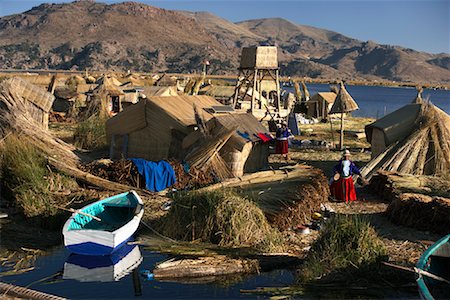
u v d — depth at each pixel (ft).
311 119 140.26
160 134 66.59
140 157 68.08
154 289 32.81
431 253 30.86
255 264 36.32
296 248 40.14
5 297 29.68
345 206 51.06
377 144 67.36
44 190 48.08
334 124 134.51
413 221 44.14
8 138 55.01
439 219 42.86
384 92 552.82
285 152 75.20
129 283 33.65
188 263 35.81
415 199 45.42
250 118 71.77
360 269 33.30
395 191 51.96
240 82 137.49
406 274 33.65
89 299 31.22
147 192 52.90
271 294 31.83
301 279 33.60
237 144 60.13
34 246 40.24
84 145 78.79
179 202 43.32
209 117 71.05
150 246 39.42
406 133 65.05
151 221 45.24
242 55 124.16
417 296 31.19
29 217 44.83
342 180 52.47
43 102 86.53
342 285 32.37
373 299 30.78
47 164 53.47
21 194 47.21
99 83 164.66
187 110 70.85
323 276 33.17
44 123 86.63
